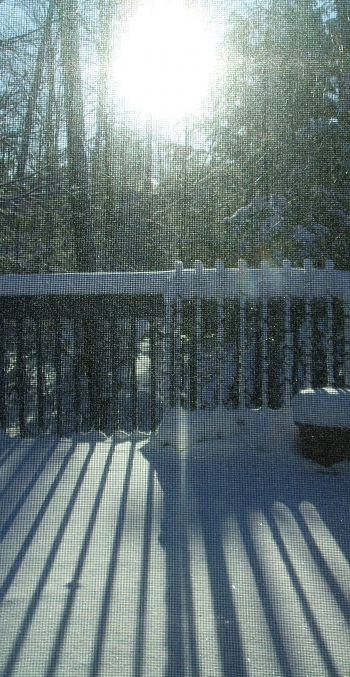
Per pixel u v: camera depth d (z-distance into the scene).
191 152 6.97
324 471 4.05
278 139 6.78
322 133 6.71
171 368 4.70
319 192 6.70
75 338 4.95
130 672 2.15
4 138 6.98
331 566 2.86
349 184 6.72
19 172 7.04
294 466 4.11
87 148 7.02
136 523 3.28
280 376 4.82
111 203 6.98
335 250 6.64
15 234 7.20
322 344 4.82
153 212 6.94
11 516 3.37
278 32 6.63
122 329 5.42
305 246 6.61
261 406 4.73
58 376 4.88
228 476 3.96
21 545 3.04
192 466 4.12
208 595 2.62
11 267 7.16
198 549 3.00
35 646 2.28
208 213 6.84
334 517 3.37
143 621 2.43
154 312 4.85
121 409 5.14
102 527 3.23
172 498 3.62
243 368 4.61
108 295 4.86
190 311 4.77
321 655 2.26
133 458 4.28
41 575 2.76
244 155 6.86
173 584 2.69
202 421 4.42
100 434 4.84
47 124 6.91
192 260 6.75
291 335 4.76
